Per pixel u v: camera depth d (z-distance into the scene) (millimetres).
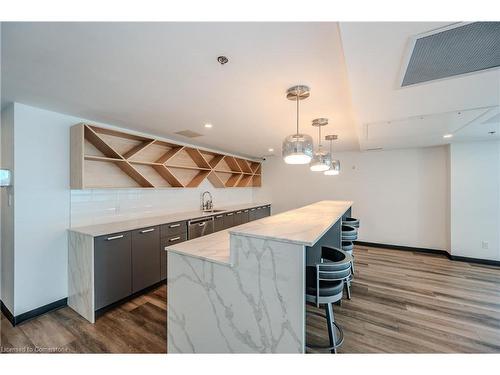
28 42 1284
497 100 1859
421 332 2162
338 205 3555
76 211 2760
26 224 2352
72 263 2588
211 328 1674
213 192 5238
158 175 3869
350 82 1546
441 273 3592
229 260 1611
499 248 3924
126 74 1683
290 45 1332
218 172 5375
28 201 2363
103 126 2867
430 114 2275
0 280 2537
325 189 5691
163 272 3160
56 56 1438
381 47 1143
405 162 4832
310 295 1717
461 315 2443
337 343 1892
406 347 1954
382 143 4145
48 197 2510
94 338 2082
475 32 1012
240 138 3865
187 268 1787
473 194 4078
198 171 4738
